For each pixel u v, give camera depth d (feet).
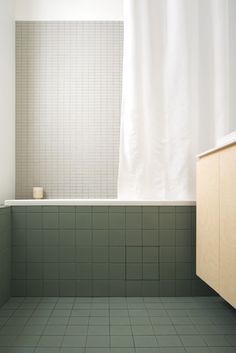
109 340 3.66
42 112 7.07
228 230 3.49
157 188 5.57
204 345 3.56
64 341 3.63
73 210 5.17
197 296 5.16
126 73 5.67
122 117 5.69
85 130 7.09
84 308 4.63
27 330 3.91
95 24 7.08
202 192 4.51
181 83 5.43
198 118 5.56
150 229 5.18
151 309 4.61
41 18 7.07
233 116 5.52
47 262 5.13
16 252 5.13
